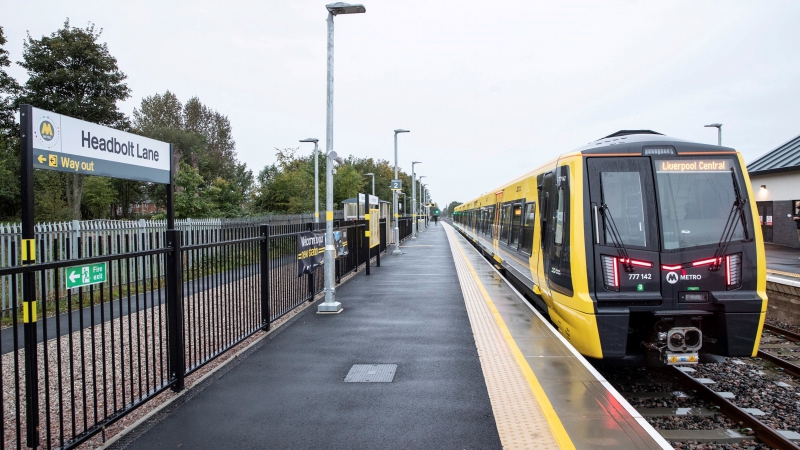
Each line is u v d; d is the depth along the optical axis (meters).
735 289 6.33
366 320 8.96
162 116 73.38
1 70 28.80
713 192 6.57
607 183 6.64
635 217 6.52
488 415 4.62
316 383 5.61
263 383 5.63
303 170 39.94
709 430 5.55
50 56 28.98
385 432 4.30
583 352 6.53
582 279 6.45
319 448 4.02
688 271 6.34
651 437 3.96
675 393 6.63
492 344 7.04
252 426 4.46
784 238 26.59
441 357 6.57
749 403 6.46
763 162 28.50
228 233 6.90
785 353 8.77
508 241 14.47
